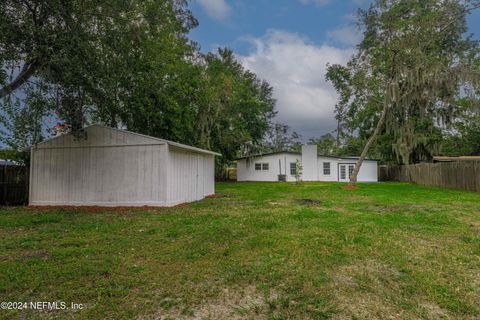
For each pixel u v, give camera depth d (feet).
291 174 81.15
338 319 7.77
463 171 44.80
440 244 14.55
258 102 85.66
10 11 22.79
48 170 30.78
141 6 35.99
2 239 15.81
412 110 55.06
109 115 37.63
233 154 82.99
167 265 11.73
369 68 53.83
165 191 28.55
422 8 48.98
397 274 10.80
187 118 52.29
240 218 21.26
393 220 20.49
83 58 25.50
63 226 19.12
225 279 10.31
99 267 11.44
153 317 7.94
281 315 7.96
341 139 104.12
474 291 9.39
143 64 39.88
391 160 75.31
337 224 19.04
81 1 25.49
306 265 11.58
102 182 29.73
